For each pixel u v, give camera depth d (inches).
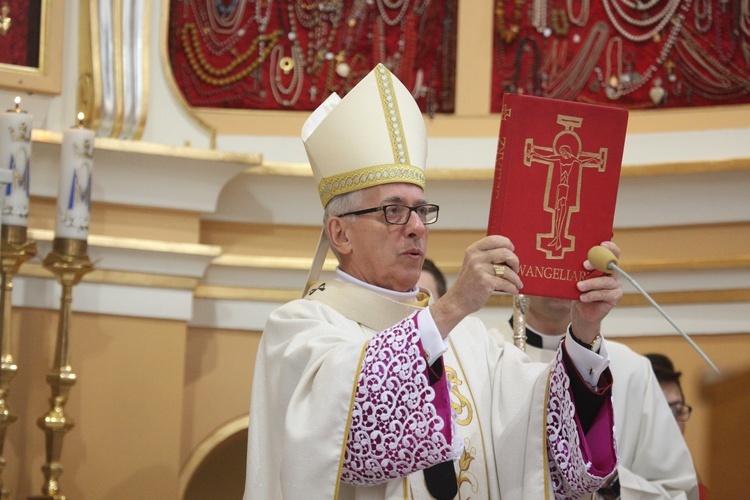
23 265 190.5
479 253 104.0
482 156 216.2
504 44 220.2
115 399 195.0
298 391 109.2
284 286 211.5
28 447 188.4
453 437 104.3
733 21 212.1
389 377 103.8
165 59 214.2
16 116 176.4
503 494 113.8
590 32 218.7
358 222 121.1
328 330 115.2
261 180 211.5
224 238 215.8
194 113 214.8
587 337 110.7
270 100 222.7
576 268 107.1
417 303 123.2
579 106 108.5
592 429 112.0
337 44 223.9
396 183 120.8
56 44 203.9
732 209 203.5
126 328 197.5
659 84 215.9
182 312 200.5
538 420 112.9
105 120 206.5
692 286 204.2
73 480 190.4
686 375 203.5
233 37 222.8
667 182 202.4
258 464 114.9
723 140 208.4
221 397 209.0
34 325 191.2
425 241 121.7
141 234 201.6
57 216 179.3
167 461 196.1
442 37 222.1
